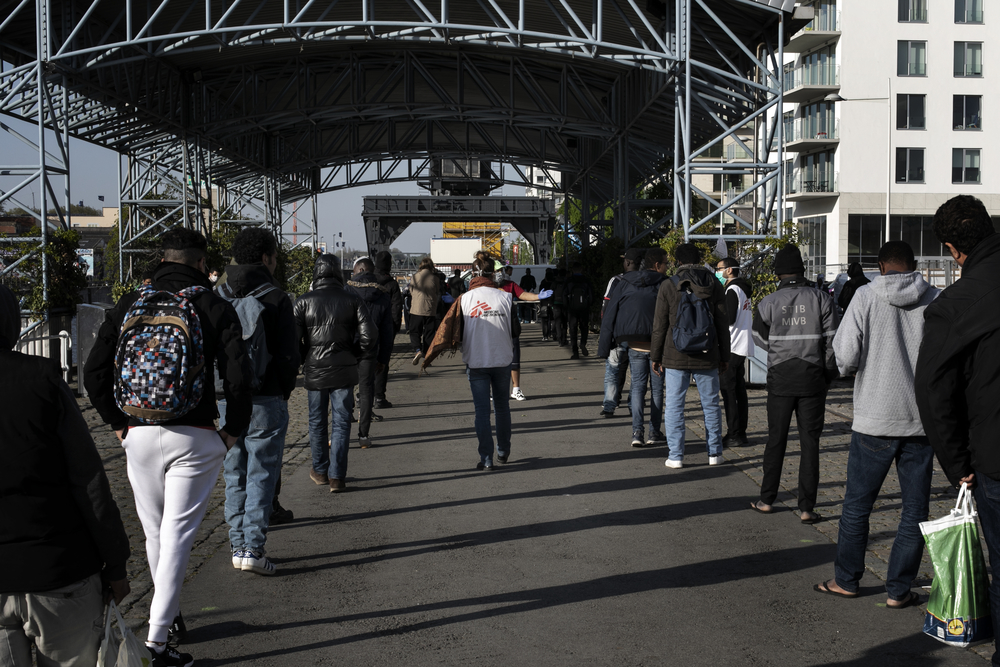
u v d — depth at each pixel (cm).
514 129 3212
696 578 468
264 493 471
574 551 516
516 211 3706
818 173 4631
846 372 427
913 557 415
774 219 1791
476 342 721
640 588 454
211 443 354
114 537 264
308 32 1558
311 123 2884
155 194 2656
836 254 4519
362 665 363
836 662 363
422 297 1438
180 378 332
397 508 614
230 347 354
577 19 1523
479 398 728
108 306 1255
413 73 2525
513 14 1947
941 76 4447
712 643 383
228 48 1582
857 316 416
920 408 327
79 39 1733
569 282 1731
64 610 254
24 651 257
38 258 1422
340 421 654
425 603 434
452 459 777
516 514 598
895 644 381
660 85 1861
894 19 4431
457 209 3706
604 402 1009
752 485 672
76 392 1234
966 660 364
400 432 918
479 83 2388
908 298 407
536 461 767
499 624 407
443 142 3581
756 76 1791
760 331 577
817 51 4597
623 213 2428
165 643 349
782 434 580
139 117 2197
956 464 326
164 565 347
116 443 877
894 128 4466
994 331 305
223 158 3098
